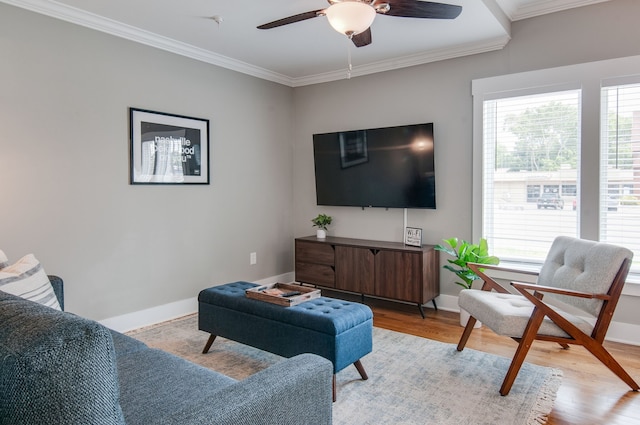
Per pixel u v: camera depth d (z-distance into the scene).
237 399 1.11
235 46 3.66
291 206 4.96
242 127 4.28
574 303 2.54
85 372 0.81
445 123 3.85
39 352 0.77
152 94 3.45
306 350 2.27
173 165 3.62
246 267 4.38
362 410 2.13
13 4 2.67
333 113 4.60
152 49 3.44
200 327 2.83
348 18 2.20
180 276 3.72
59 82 2.90
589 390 2.35
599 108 3.10
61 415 0.79
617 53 3.04
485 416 2.08
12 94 2.69
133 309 3.37
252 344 2.53
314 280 4.30
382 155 4.12
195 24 3.16
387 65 4.12
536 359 2.77
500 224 3.65
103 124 3.14
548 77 3.30
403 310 3.90
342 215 4.59
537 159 3.45
